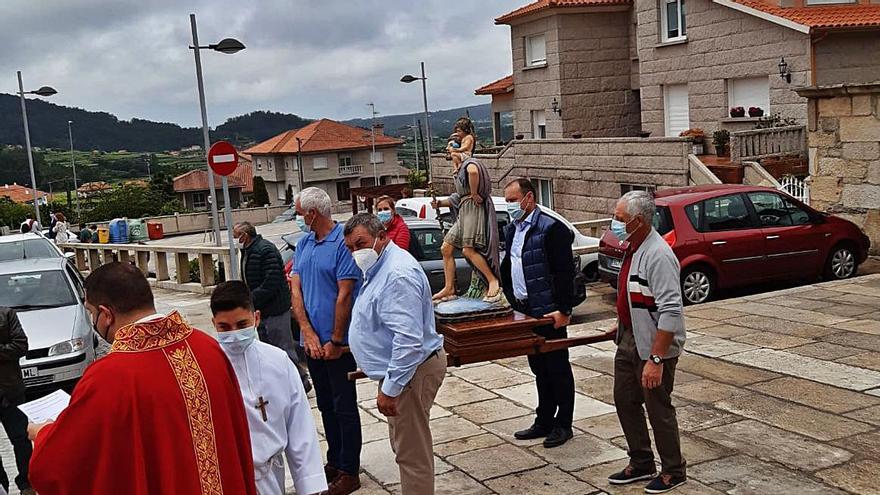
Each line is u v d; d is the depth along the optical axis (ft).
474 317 18.57
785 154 65.67
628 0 92.89
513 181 20.16
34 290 36.42
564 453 20.36
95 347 36.81
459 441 21.68
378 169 252.42
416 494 16.51
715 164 65.36
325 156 244.83
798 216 41.68
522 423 22.81
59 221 102.12
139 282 10.34
